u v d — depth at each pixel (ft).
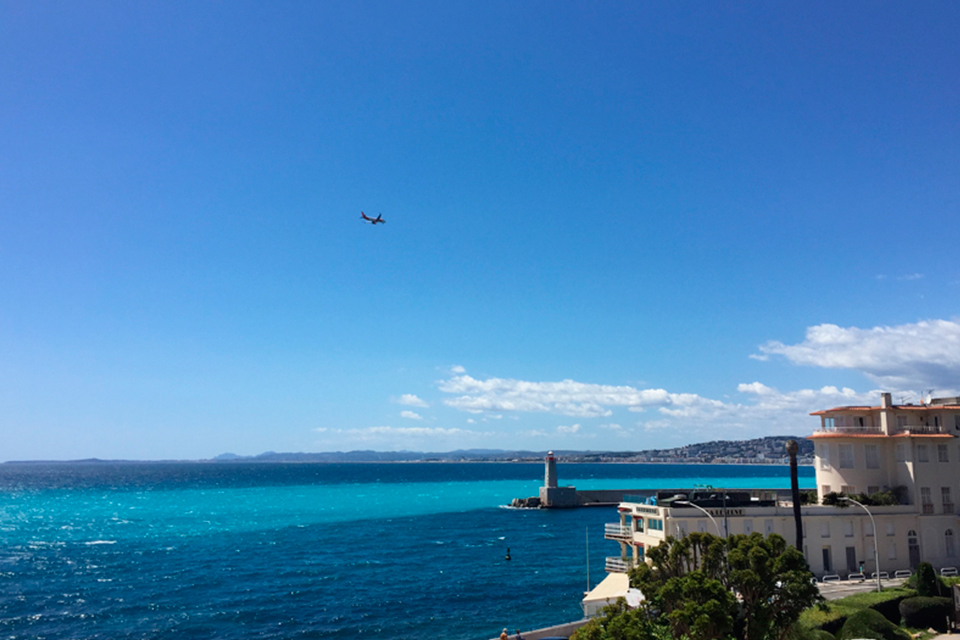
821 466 245.04
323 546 417.08
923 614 168.76
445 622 242.78
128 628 234.58
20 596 279.49
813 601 126.52
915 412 241.55
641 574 136.67
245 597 279.08
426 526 523.70
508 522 555.69
